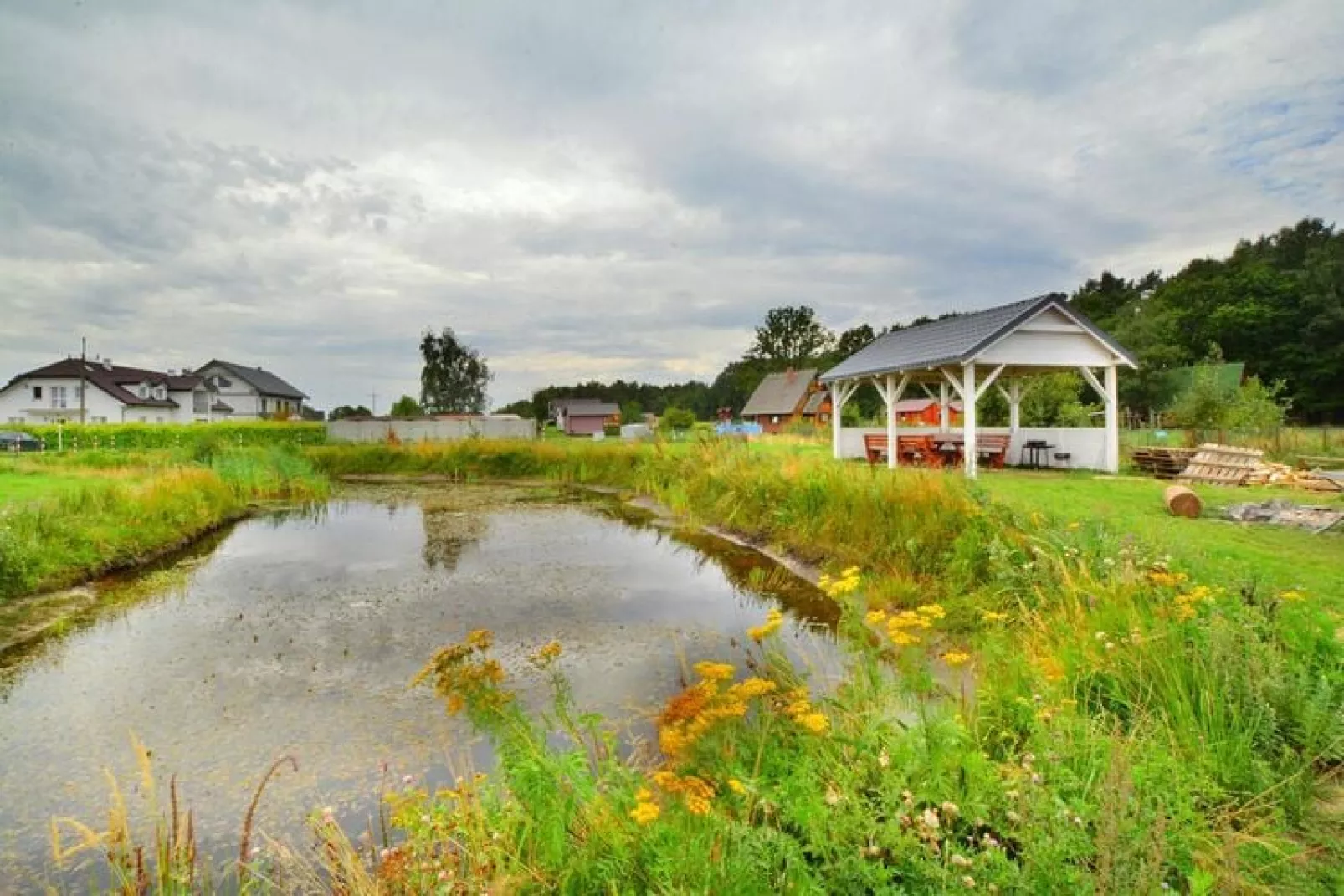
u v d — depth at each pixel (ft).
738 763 9.99
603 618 24.49
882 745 10.23
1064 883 7.64
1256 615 13.92
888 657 17.33
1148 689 11.96
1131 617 14.28
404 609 26.00
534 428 121.70
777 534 35.42
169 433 110.52
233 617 25.05
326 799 12.95
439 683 11.93
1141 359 136.36
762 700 12.06
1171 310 160.15
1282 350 140.77
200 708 17.24
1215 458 44.21
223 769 14.23
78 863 11.22
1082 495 37.27
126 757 14.80
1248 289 152.25
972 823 9.02
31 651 21.62
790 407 177.37
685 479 53.52
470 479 76.84
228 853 11.27
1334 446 61.21
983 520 24.70
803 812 8.52
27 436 105.09
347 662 20.45
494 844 9.03
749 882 7.58
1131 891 7.15
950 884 7.70
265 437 113.29
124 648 21.77
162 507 39.65
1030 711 11.67
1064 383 72.69
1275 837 8.61
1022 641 16.06
